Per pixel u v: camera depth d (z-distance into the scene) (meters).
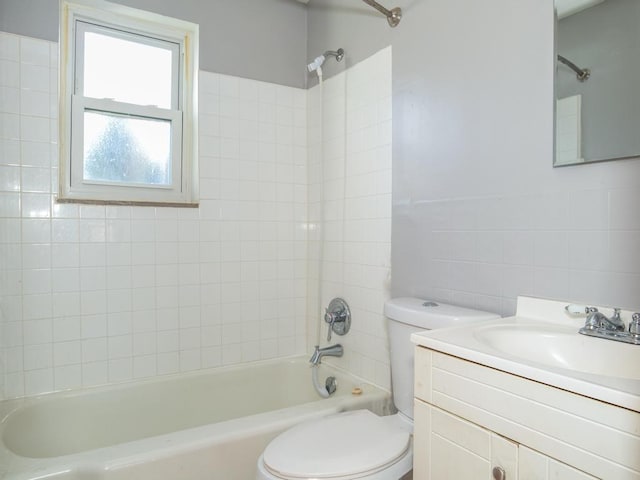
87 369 1.81
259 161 2.21
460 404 0.90
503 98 1.29
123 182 1.97
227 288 2.13
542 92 1.18
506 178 1.28
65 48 1.86
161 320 1.96
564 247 1.13
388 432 1.25
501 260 1.29
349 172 1.99
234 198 2.14
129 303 1.89
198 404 1.99
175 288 2.00
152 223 1.94
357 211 1.94
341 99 2.05
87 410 1.75
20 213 1.68
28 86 1.70
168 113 2.07
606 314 1.02
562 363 1.00
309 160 2.33
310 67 2.01
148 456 1.23
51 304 1.74
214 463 1.33
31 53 1.70
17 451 1.51
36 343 1.71
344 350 2.02
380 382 1.80
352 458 1.09
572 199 1.11
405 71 1.67
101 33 1.94
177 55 2.11
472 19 1.39
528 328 1.08
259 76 2.22
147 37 2.04
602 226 1.05
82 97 1.88
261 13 2.23
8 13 1.67
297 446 1.16
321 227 2.20
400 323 1.41
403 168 1.68
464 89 1.42
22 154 1.69
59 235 1.75
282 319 2.29
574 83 1.10
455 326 1.14
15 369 1.67
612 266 1.03
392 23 1.72
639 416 0.62
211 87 2.08
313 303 2.29
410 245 1.64
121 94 1.98
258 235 2.21
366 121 1.88
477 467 0.85
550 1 1.16
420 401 1.00
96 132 1.92
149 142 2.04
